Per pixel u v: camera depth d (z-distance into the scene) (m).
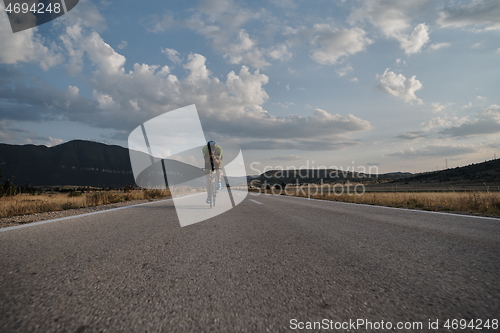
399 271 2.45
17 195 15.46
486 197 9.30
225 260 2.79
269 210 7.90
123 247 3.33
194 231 4.46
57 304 1.71
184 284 2.11
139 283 2.12
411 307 1.72
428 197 11.59
